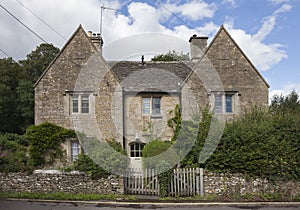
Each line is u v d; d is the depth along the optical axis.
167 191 11.66
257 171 11.78
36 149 16.28
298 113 14.10
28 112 32.53
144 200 11.10
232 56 18.34
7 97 31.88
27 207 9.99
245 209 10.02
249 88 18.14
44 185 11.96
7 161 12.59
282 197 11.53
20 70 35.22
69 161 16.50
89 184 11.88
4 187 12.00
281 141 12.12
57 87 17.62
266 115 13.93
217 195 11.67
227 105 17.98
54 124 17.08
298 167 11.87
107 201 10.90
